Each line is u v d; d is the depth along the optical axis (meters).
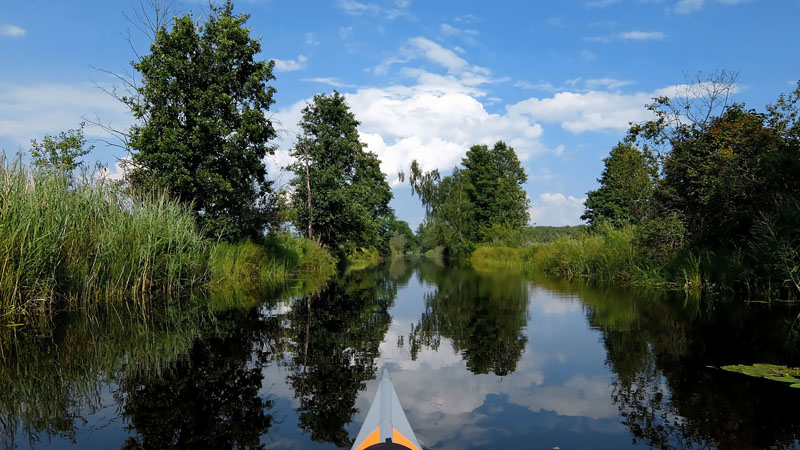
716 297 11.88
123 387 5.43
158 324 9.21
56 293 9.82
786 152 11.67
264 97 17.80
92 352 7.04
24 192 9.05
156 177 15.67
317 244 28.12
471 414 4.50
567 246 21.81
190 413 4.64
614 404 4.71
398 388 5.34
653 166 15.84
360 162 32.62
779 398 4.72
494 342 7.70
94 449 3.85
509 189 48.91
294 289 16.56
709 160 13.84
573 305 11.63
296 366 6.32
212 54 16.50
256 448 3.84
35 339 7.78
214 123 15.91
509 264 32.72
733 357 6.26
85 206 10.62
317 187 29.17
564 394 5.05
